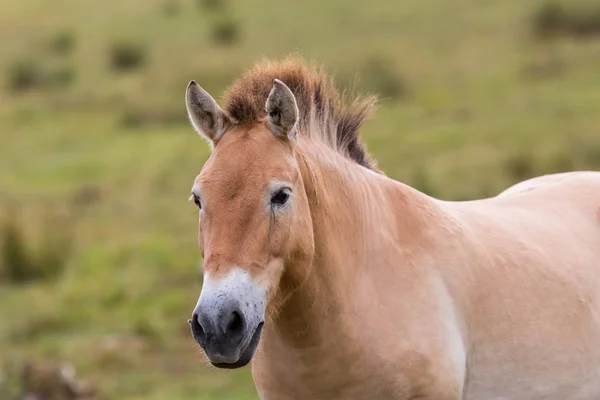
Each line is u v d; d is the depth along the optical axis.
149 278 26.92
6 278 29.06
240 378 20.95
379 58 49.59
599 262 12.71
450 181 33.38
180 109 48.34
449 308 11.02
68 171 40.28
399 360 10.55
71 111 50.72
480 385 11.48
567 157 34.41
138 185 37.25
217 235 9.34
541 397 11.83
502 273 11.58
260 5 68.75
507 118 40.59
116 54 58.72
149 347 22.97
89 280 27.28
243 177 9.47
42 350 22.91
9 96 54.22
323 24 61.31
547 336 11.70
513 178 33.47
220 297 9.05
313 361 10.50
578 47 50.22
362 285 10.61
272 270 9.53
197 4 71.31
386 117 42.22
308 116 10.95
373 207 10.98
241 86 10.62
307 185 10.13
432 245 11.19
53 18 75.00
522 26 55.16
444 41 54.50
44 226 31.83
